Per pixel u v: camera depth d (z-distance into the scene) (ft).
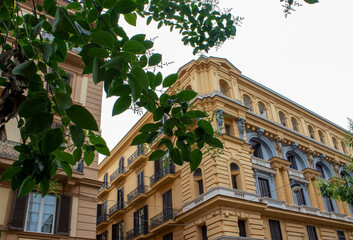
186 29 19.94
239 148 63.00
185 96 8.24
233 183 59.62
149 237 69.92
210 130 8.67
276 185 67.26
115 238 80.43
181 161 8.91
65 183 41.70
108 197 96.99
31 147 8.16
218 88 68.49
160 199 70.95
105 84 6.67
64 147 8.84
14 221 36.11
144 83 6.33
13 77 6.84
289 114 86.89
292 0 12.51
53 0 7.35
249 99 77.41
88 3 8.65
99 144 9.42
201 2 19.39
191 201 58.80
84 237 41.01
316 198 75.05
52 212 40.01
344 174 91.86
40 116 5.88
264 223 58.39
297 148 81.10
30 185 7.77
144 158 79.41
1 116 6.96
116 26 8.45
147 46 8.56
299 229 63.93
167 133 8.63
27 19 9.87
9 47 8.42
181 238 60.18
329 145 94.48
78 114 5.83
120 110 7.23
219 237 49.83
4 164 37.06
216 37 19.85
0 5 9.46
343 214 77.05
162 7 18.10
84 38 6.95
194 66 70.23
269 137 74.90
